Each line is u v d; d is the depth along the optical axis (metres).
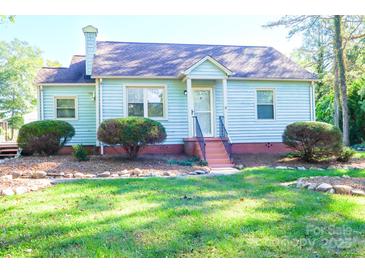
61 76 13.70
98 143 12.58
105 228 3.88
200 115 13.24
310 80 13.95
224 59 14.62
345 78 16.33
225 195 5.68
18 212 4.68
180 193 5.88
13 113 29.94
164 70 12.97
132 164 9.86
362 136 18.53
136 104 12.65
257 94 13.77
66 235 3.69
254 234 3.63
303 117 14.10
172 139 12.86
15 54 30.77
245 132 13.50
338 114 18.77
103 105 12.21
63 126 11.30
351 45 17.30
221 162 10.91
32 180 7.34
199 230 3.77
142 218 4.27
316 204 4.91
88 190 6.22
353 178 7.08
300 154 11.16
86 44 14.03
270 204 4.96
